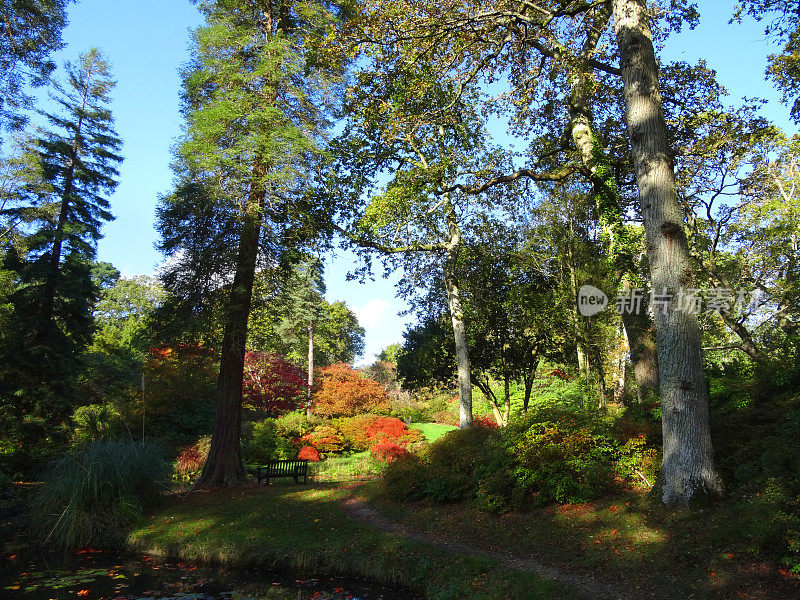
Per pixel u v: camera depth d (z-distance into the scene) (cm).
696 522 567
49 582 703
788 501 502
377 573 683
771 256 1566
